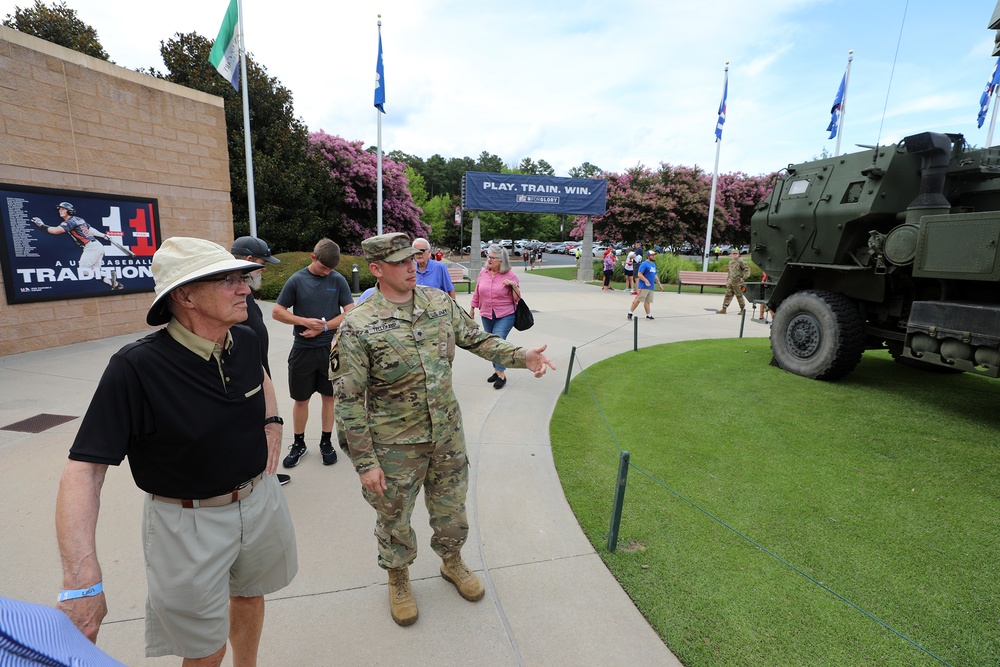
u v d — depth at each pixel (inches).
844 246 230.5
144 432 57.2
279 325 362.9
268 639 88.0
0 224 260.2
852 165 225.1
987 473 147.6
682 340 364.2
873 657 85.6
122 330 323.3
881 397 212.7
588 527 123.6
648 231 993.5
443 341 88.3
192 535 61.2
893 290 219.6
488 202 794.8
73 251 292.7
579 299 599.2
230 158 646.5
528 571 107.4
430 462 91.0
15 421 176.9
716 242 1182.9
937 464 154.0
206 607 62.1
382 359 82.6
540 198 806.5
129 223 321.7
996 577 105.1
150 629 64.1
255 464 65.7
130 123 320.5
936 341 179.3
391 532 88.9
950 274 172.2
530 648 87.5
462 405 212.5
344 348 80.6
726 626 92.4
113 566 104.9
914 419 187.6
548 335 370.0
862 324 225.3
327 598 98.3
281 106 716.7
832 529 122.6
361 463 82.0
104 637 86.8
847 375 248.7
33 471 142.7
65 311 292.2
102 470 54.4
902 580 104.6
